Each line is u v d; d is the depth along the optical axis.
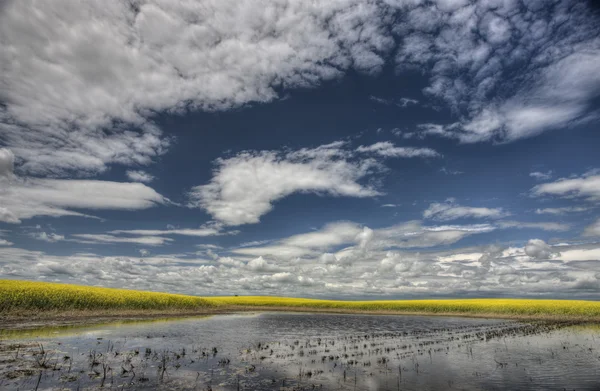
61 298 40.94
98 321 37.62
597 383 16.22
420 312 77.25
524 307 67.25
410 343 29.28
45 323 33.12
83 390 13.07
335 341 30.05
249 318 56.00
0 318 33.00
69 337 25.73
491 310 69.94
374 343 29.06
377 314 75.94
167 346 24.02
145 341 25.83
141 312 49.41
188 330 34.50
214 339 28.77
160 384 14.29
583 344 29.06
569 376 17.53
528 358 22.52
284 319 56.25
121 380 14.64
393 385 15.34
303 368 18.38
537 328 42.25
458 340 31.44
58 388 13.20
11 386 13.12
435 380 16.42
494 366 19.86
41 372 15.27
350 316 67.62
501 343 29.50
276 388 14.37
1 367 15.73
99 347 22.20
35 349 20.28
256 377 16.09
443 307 75.44
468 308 72.69
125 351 21.33
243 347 24.88
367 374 17.34
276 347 25.67
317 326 44.88
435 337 33.81
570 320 57.56
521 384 15.91
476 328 43.50
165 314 51.88
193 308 64.44
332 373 17.39
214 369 17.45
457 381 16.28
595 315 60.78
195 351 22.38
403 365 19.88
